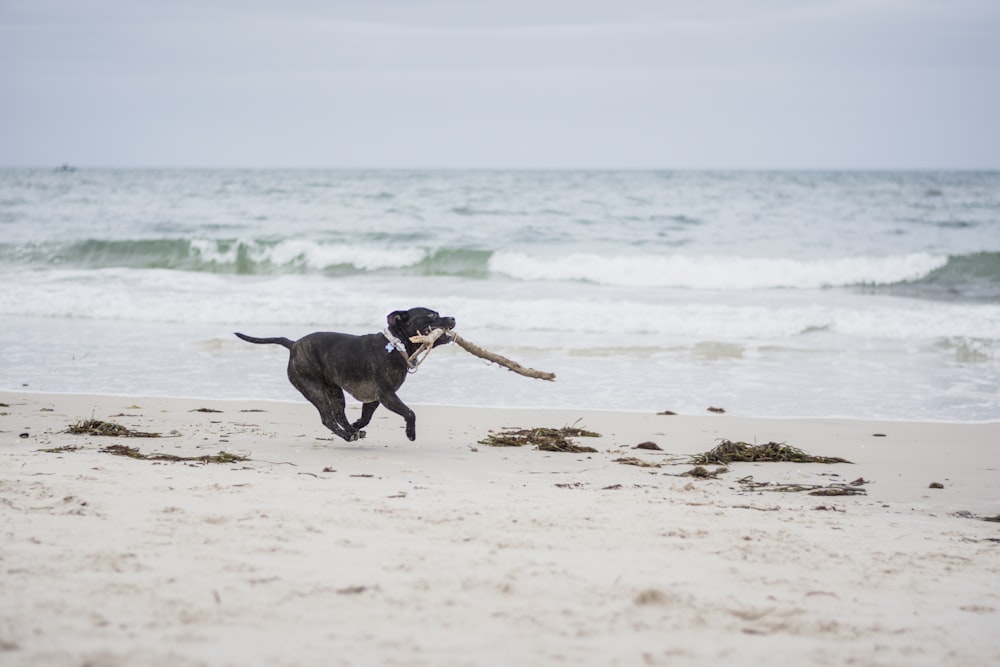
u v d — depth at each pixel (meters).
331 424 9.18
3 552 4.82
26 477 6.73
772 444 9.28
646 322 18.02
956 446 9.91
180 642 3.72
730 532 5.84
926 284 23.66
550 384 13.45
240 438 9.45
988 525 6.62
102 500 6.04
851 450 9.69
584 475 8.15
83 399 11.66
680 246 28.80
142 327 17.98
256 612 4.09
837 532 6.04
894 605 4.64
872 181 61.62
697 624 4.21
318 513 5.88
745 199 44.19
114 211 38.69
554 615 4.22
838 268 24.23
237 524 5.53
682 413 11.61
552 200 42.78
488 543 5.33
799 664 3.83
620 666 3.69
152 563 4.72
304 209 38.94
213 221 35.09
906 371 14.58
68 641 3.66
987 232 32.06
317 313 18.89
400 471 8.03
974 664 3.91
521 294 21.41
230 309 19.06
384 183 56.28
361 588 4.44
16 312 19.34
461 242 29.36
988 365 15.07
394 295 20.92
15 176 65.44
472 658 3.69
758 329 17.66
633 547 5.41
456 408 11.71
